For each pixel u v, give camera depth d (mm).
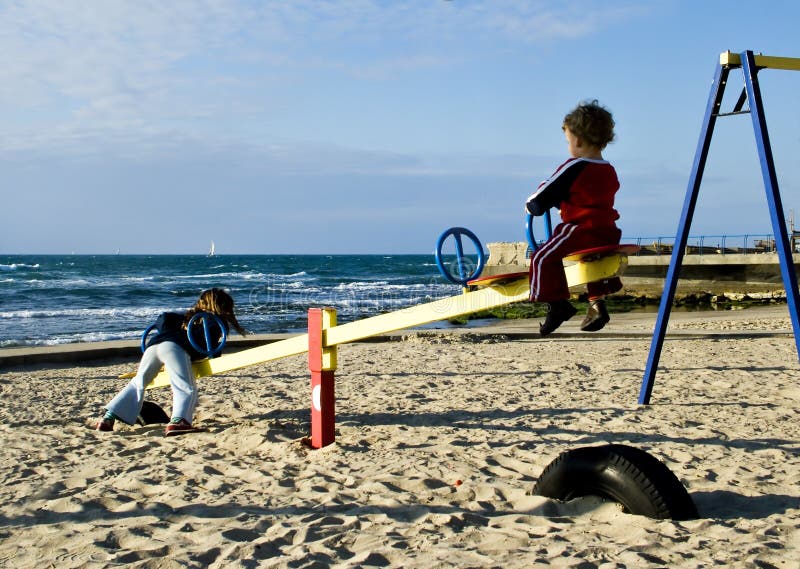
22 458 5969
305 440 6352
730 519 4113
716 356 11875
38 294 44312
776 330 16531
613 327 18141
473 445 6074
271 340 14438
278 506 4578
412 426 6859
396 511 4387
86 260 148750
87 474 5461
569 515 4180
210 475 5348
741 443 6020
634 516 3939
